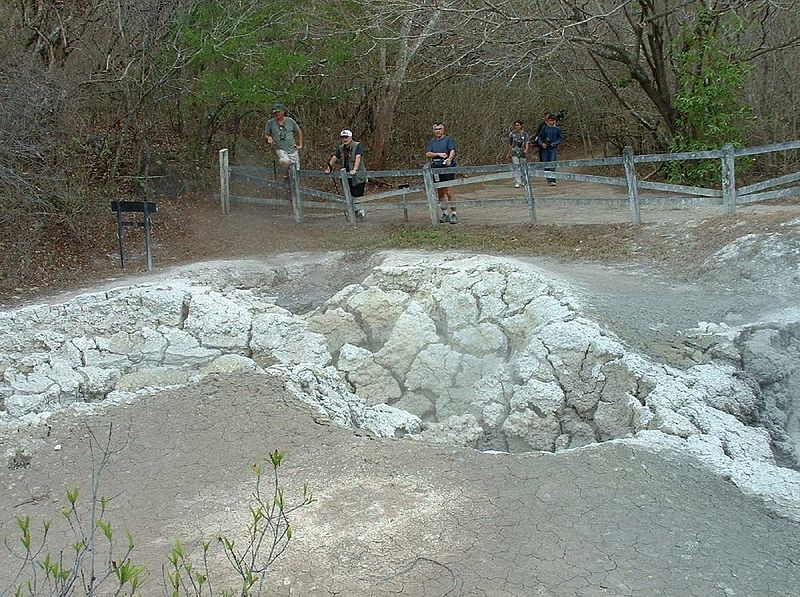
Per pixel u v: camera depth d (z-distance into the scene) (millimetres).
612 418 6949
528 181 12609
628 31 16797
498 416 7703
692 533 4688
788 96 16375
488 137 22203
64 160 12602
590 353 7445
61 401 7605
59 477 5582
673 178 16234
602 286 9281
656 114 18219
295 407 6512
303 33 16531
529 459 5609
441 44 18109
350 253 11828
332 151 19922
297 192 14344
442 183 13242
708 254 9938
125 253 12547
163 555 4480
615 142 20547
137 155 15273
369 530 4695
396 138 21203
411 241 12250
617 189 17344
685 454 5699
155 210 11445
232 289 10914
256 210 15438
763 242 9555
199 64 15367
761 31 16688
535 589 4129
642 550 4500
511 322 8586
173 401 6629
